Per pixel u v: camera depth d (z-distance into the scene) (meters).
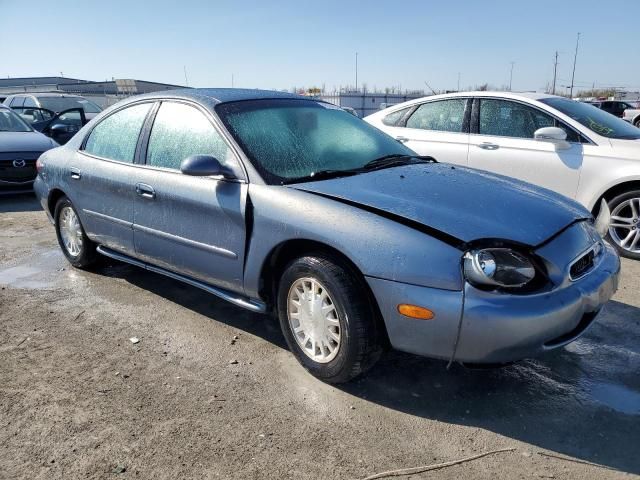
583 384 3.16
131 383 3.19
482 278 2.57
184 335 3.80
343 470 2.46
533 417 2.85
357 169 3.55
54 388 3.13
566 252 2.84
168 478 2.42
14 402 2.99
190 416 2.87
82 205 4.67
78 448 2.62
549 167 5.73
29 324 4.00
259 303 3.44
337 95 38.91
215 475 2.44
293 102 4.12
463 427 2.77
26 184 8.73
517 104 6.09
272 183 3.29
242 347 3.63
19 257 5.69
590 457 2.54
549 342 2.72
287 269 3.17
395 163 3.73
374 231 2.80
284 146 3.58
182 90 4.15
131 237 4.19
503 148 6.03
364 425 2.79
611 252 3.29
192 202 3.59
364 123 4.32
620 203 5.40
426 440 2.67
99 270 5.18
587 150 5.54
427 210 2.88
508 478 2.40
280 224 3.11
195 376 3.26
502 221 2.86
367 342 2.89
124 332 3.86
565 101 6.18
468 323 2.57
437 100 6.74
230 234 3.40
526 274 2.65
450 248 2.66
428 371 3.30
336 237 2.87
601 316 4.06
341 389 3.11
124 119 4.43
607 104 29.36
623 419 2.83
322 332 3.07
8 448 2.62
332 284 2.92
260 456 2.56
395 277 2.71
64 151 5.02
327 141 3.80
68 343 3.70
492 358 2.63
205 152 3.64
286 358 3.47
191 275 3.83
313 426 2.78
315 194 3.11
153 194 3.88
